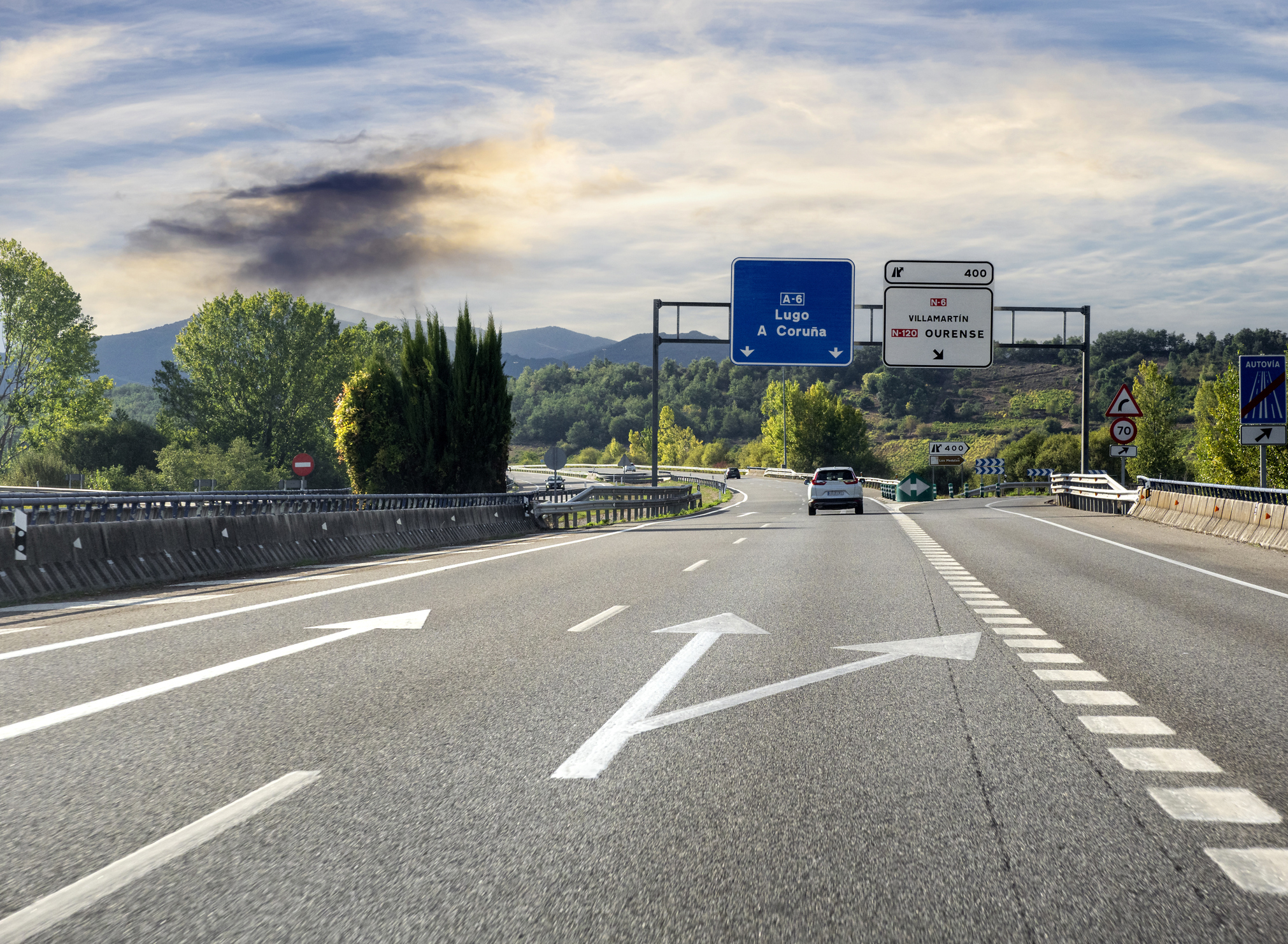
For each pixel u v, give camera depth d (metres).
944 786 4.68
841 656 8.12
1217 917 3.29
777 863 3.73
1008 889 3.51
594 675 7.34
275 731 5.71
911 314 33.50
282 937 3.13
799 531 25.67
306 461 49.59
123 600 11.78
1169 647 8.58
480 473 36.25
